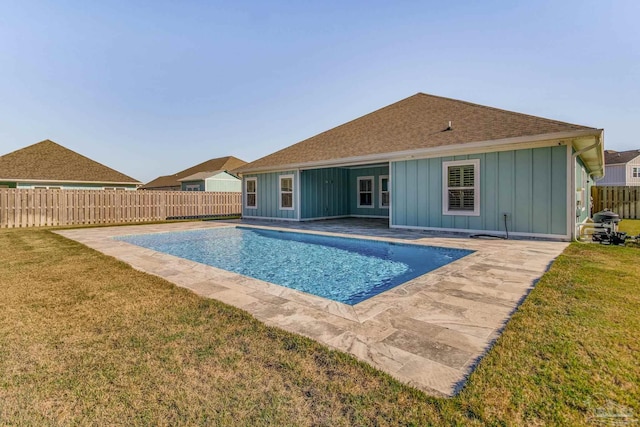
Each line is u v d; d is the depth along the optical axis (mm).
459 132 9742
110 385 2076
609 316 3027
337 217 16484
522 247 7055
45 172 20203
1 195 12859
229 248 9117
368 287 5266
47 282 4527
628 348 2430
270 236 11188
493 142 8406
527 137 7863
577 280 4219
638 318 2979
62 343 2668
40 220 13789
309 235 10359
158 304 3588
